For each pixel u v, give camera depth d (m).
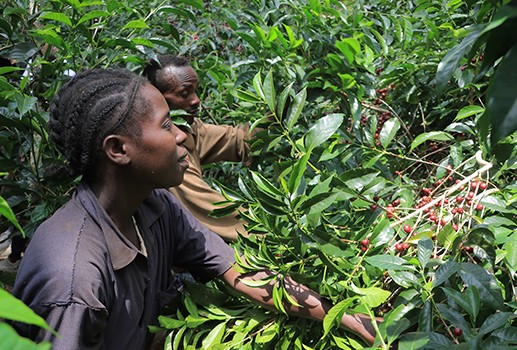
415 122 1.85
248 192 1.22
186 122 1.68
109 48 1.86
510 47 0.55
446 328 0.97
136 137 1.05
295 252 1.16
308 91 1.64
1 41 2.00
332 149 1.45
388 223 1.13
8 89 1.52
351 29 1.77
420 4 2.03
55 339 0.93
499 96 0.49
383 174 1.50
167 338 1.19
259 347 1.20
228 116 2.28
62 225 1.03
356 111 1.53
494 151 1.14
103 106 1.04
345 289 1.11
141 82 1.08
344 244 1.09
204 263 1.27
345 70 1.56
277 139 1.45
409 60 1.77
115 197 1.08
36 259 0.99
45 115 1.58
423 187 1.50
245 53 2.45
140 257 1.11
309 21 1.72
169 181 1.09
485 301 0.94
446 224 1.11
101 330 0.99
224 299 1.28
